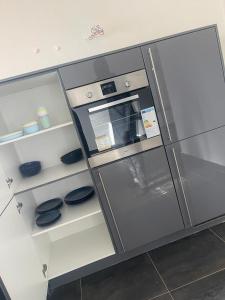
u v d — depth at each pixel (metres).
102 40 2.43
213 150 2.23
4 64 2.33
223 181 2.30
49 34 2.35
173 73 2.07
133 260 2.29
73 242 2.56
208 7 2.54
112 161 2.10
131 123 2.10
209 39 2.09
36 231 2.20
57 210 2.39
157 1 2.46
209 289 1.79
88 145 2.06
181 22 2.52
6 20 2.29
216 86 2.16
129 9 2.43
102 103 2.02
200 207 2.29
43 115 2.22
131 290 1.99
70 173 2.17
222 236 2.26
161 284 1.96
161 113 2.11
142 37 2.48
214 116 2.19
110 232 2.19
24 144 2.52
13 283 1.58
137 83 2.03
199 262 2.05
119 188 2.13
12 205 1.95
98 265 2.27
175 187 2.21
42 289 2.01
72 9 2.36
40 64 2.37
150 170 2.15
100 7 2.39
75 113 2.00
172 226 2.26
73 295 2.10
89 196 2.49
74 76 1.95
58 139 2.55
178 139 2.15
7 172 2.08
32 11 2.31
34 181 2.24
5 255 1.59
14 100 2.42
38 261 2.12
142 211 2.19
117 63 1.99
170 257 2.20
